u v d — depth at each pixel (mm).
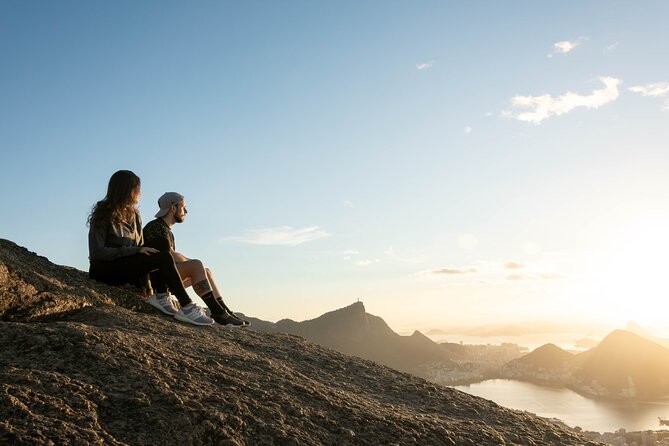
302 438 3877
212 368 4793
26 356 4148
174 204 6918
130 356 4453
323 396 4711
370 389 5641
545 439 5168
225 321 6887
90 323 5555
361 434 4191
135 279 7074
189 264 6863
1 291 5340
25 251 6871
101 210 6496
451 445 4375
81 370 4078
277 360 5809
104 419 3545
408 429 4453
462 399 5934
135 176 6633
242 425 3805
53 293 5809
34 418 3287
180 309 6535
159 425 3590
